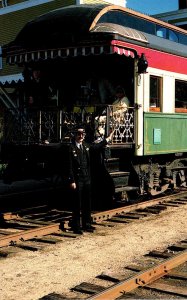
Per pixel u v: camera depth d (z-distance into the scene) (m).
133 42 8.80
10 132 9.78
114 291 4.61
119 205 10.08
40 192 11.45
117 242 7.03
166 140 10.34
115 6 9.35
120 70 9.69
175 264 5.67
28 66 10.40
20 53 9.28
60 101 10.45
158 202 10.35
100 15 8.80
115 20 9.39
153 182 10.38
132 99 9.43
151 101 9.84
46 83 10.53
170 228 8.03
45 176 9.27
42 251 6.46
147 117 9.59
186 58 11.28
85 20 8.62
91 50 8.30
